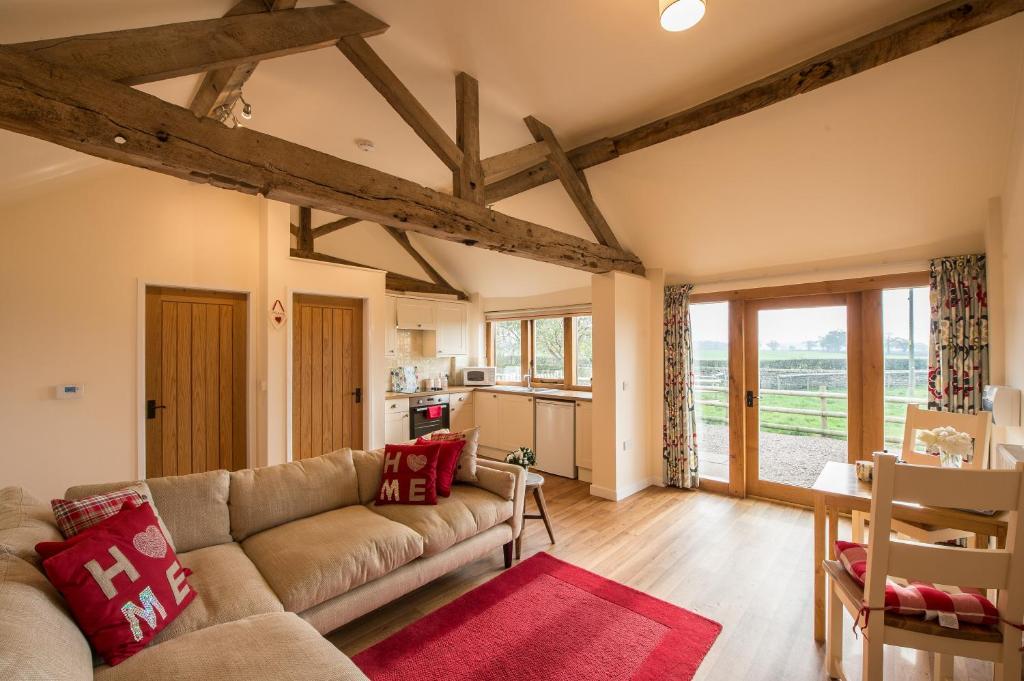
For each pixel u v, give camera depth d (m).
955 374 3.20
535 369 6.31
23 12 1.51
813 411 4.03
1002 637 1.47
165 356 3.79
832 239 3.67
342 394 4.75
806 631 2.28
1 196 2.73
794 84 2.52
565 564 2.95
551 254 3.44
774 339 4.23
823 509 2.19
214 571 1.89
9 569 1.34
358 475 2.75
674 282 4.75
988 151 2.72
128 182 3.53
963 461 2.41
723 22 2.23
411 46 2.46
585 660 2.05
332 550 2.03
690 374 4.57
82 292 3.31
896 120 2.74
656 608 2.45
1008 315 2.79
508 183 3.82
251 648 1.42
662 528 3.56
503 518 2.79
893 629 1.55
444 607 2.46
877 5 2.12
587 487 4.69
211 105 2.61
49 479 3.17
